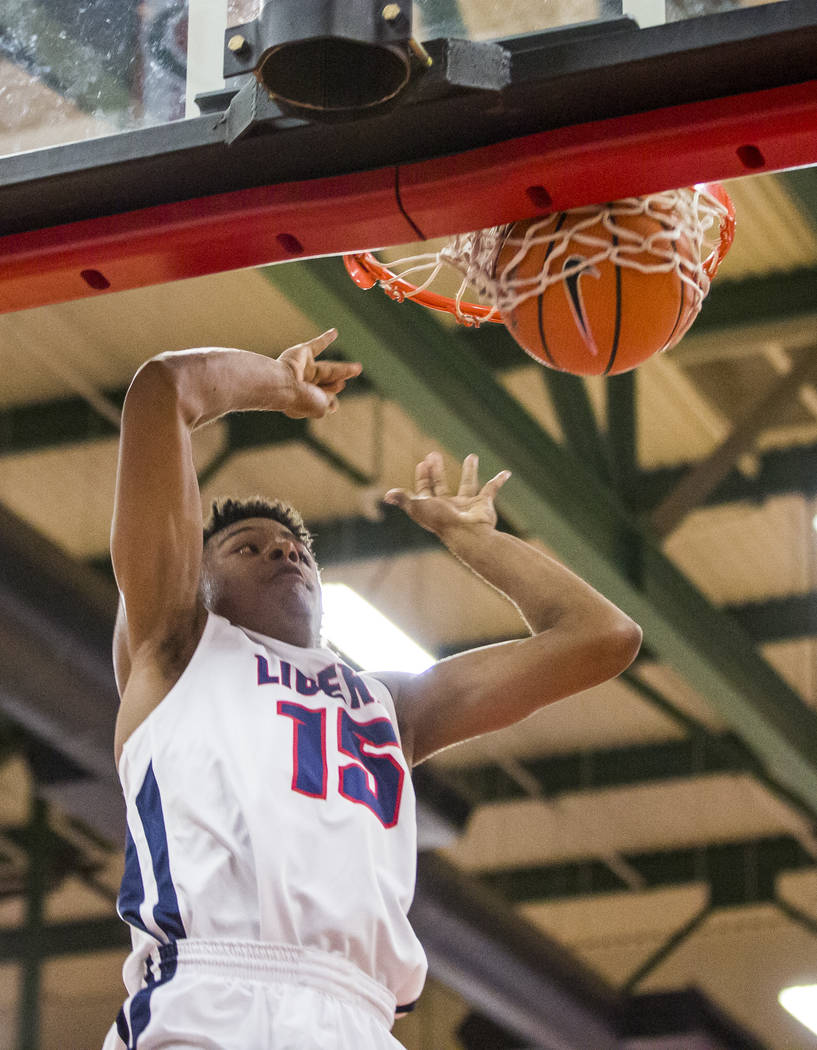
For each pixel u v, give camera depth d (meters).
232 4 3.13
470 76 2.92
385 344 6.91
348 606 9.34
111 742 7.95
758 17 2.88
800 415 9.71
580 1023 12.07
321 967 2.49
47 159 3.19
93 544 10.12
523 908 13.48
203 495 9.98
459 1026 13.40
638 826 12.87
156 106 3.16
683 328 3.12
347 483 9.91
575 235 3.02
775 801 12.38
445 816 10.51
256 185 3.13
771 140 2.88
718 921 13.38
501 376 9.06
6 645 7.38
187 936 2.49
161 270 3.22
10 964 11.91
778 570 10.75
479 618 10.89
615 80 2.92
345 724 2.77
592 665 3.04
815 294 8.48
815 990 13.24
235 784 2.58
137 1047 2.43
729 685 9.05
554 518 7.89
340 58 2.86
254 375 3.02
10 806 11.74
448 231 3.10
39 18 3.25
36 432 9.52
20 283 3.26
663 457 9.91
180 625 2.81
